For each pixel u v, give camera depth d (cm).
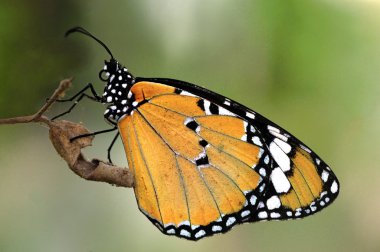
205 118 41
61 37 48
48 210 47
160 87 41
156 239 48
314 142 52
